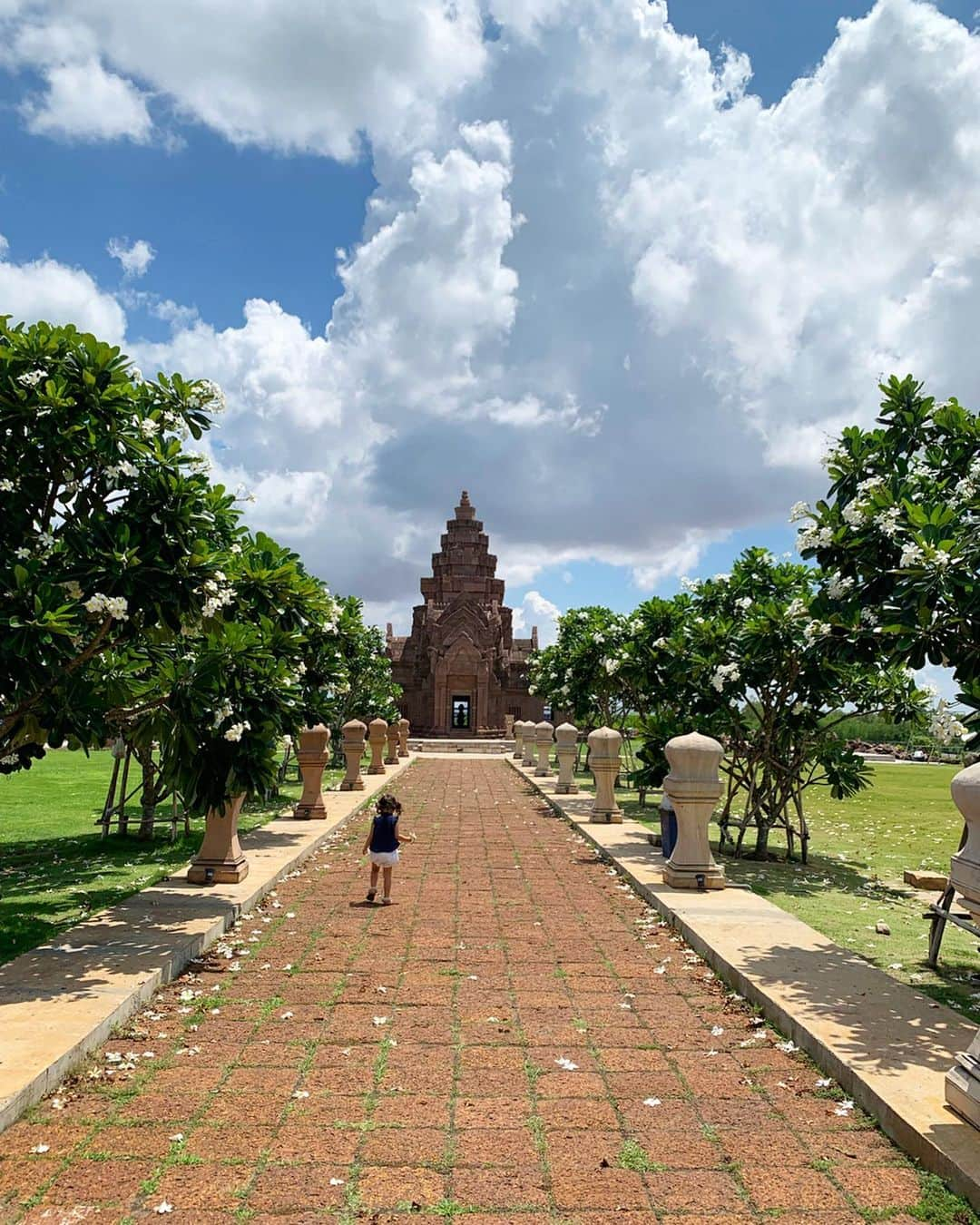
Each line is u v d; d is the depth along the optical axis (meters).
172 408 7.89
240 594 10.27
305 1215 3.58
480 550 60.75
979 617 6.16
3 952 6.84
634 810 18.03
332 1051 5.27
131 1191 3.73
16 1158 3.98
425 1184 3.81
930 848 14.66
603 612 30.91
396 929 8.19
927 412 7.78
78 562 6.92
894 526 6.59
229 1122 4.35
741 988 6.34
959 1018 5.47
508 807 18.98
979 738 7.17
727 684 12.49
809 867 12.41
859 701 12.56
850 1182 3.85
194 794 9.05
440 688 54.31
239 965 7.02
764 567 14.05
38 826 14.89
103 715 7.46
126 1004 5.71
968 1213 3.59
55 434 6.87
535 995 6.33
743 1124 4.38
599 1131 4.30
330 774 25.83
